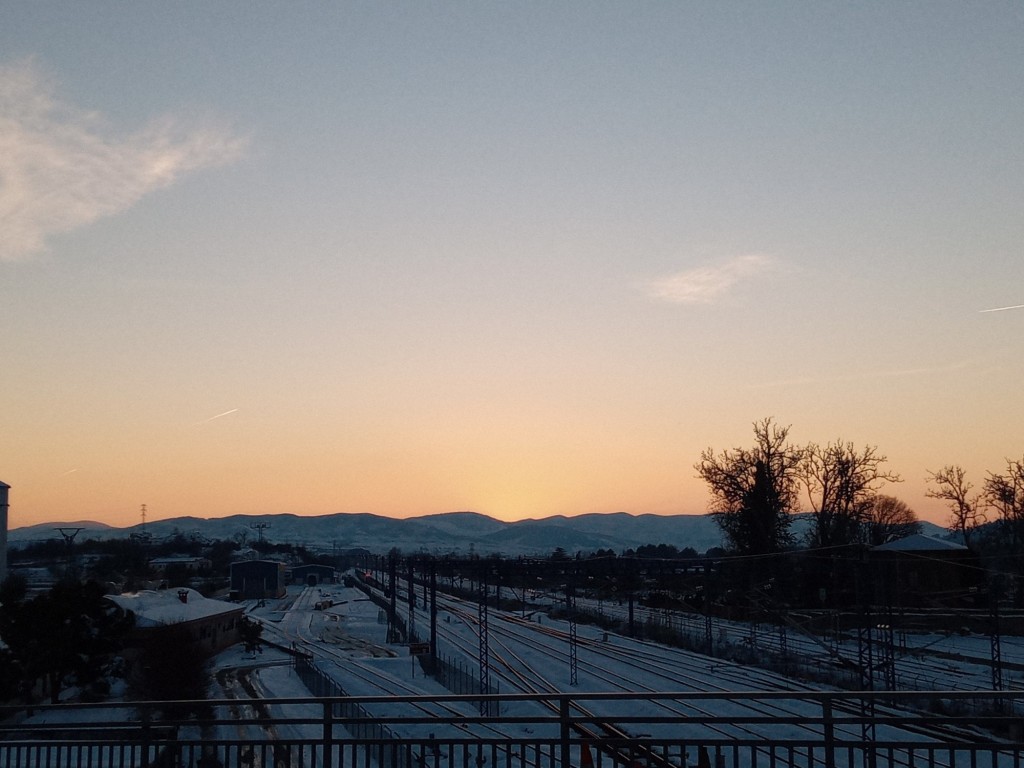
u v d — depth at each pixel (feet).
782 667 139.95
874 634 171.94
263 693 130.62
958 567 189.88
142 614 162.20
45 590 218.38
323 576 565.53
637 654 170.30
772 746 26.71
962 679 116.57
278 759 26.68
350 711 96.99
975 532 232.53
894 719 26.23
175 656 119.55
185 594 209.36
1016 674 120.67
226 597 377.71
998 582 189.57
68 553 400.06
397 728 80.43
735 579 227.40
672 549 522.47
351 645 217.36
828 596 200.03
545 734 81.87
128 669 122.93
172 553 566.36
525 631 237.45
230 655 192.24
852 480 223.10
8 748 27.50
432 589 166.91
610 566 178.91
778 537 228.43
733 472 233.96
